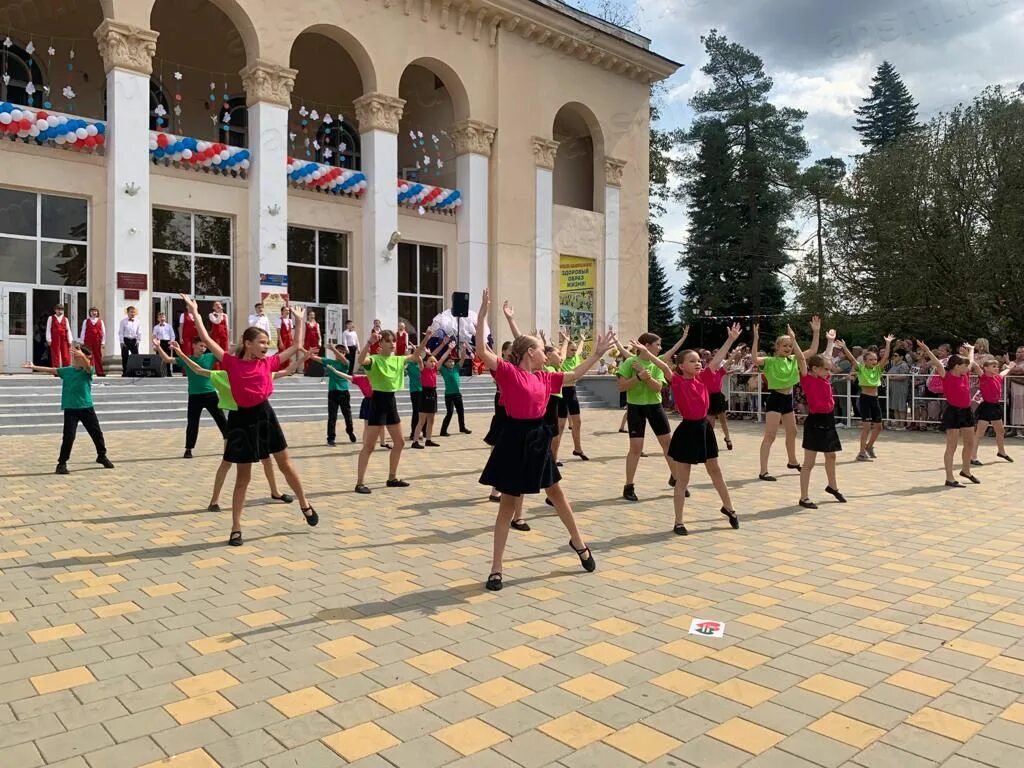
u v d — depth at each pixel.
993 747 3.07
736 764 2.93
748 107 38.22
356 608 4.72
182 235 20.88
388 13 23.47
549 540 6.56
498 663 3.88
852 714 3.35
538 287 27.03
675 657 3.98
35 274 18.70
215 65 23.23
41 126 17.91
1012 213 22.20
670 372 7.04
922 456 12.59
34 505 7.83
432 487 9.15
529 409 5.11
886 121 45.66
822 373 8.07
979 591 5.16
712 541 6.57
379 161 23.48
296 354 6.70
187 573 5.46
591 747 3.05
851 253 27.44
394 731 3.17
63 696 3.47
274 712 3.33
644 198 30.53
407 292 25.56
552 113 27.47
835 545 6.44
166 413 15.70
